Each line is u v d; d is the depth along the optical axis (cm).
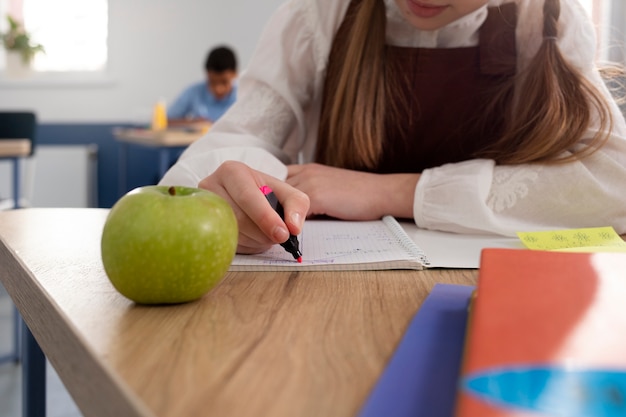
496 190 77
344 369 32
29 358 90
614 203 75
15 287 58
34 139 329
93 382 33
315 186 82
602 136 81
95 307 43
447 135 100
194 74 461
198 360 33
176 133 345
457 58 97
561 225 77
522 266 38
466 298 44
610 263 39
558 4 87
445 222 75
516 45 96
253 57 103
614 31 115
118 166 459
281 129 101
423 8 83
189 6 455
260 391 29
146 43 454
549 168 78
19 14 450
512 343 26
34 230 73
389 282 51
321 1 100
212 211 44
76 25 453
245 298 46
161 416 26
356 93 95
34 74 445
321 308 43
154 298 43
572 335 27
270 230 55
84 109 451
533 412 20
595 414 20
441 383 29
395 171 103
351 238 67
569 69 85
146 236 41
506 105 97
